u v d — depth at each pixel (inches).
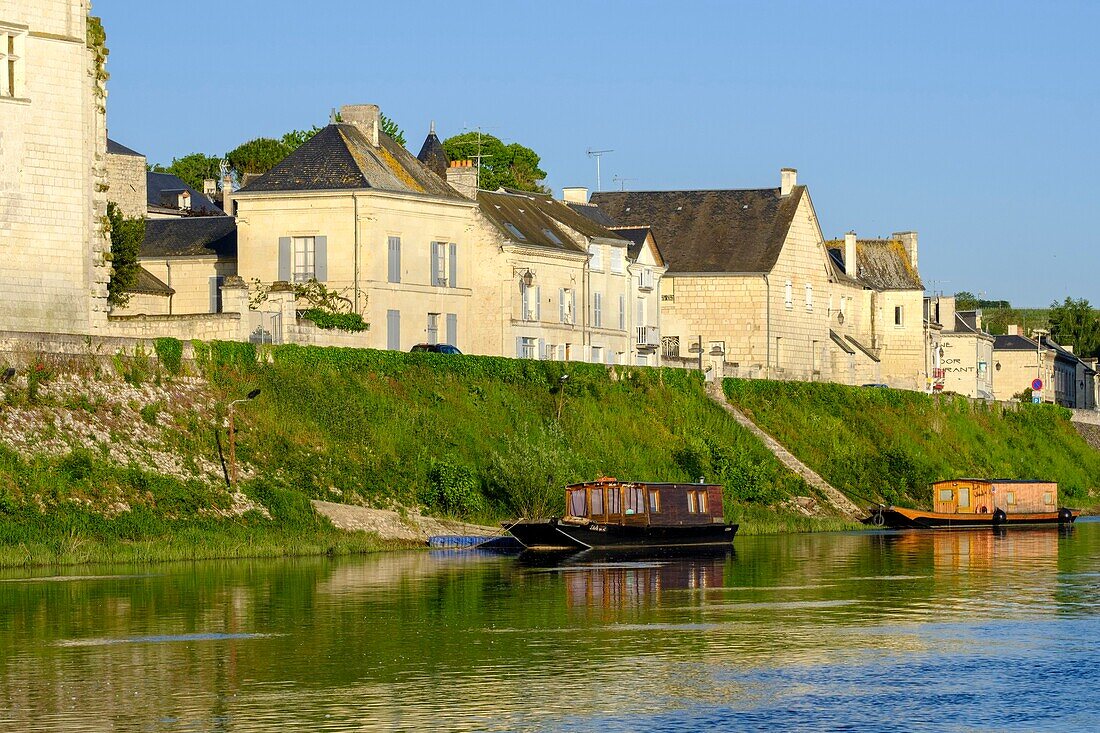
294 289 4776.1
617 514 4060.0
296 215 4906.5
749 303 6358.3
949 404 6264.8
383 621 2751.0
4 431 3486.7
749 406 5378.9
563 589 3179.1
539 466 4133.9
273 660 2422.5
